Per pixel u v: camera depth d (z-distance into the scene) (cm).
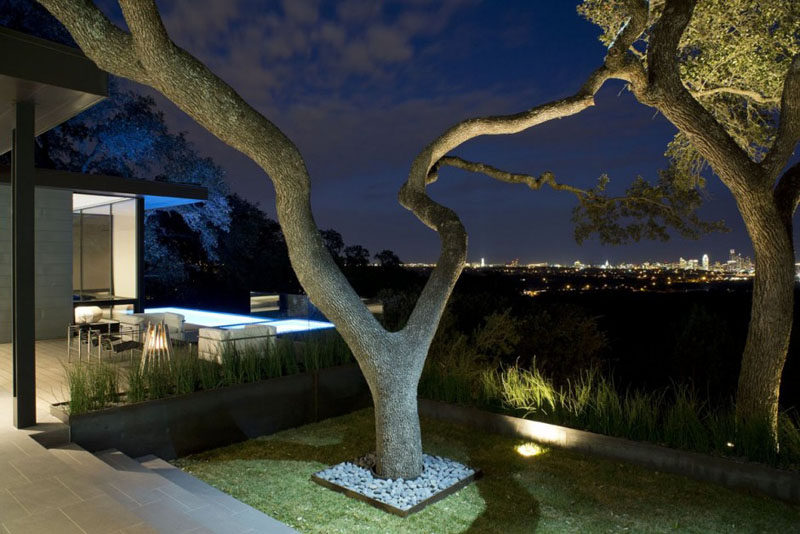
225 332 675
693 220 670
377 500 421
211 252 1992
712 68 632
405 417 466
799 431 470
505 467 506
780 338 542
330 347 735
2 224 930
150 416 530
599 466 505
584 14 661
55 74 434
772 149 530
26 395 478
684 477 475
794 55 557
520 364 891
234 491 454
